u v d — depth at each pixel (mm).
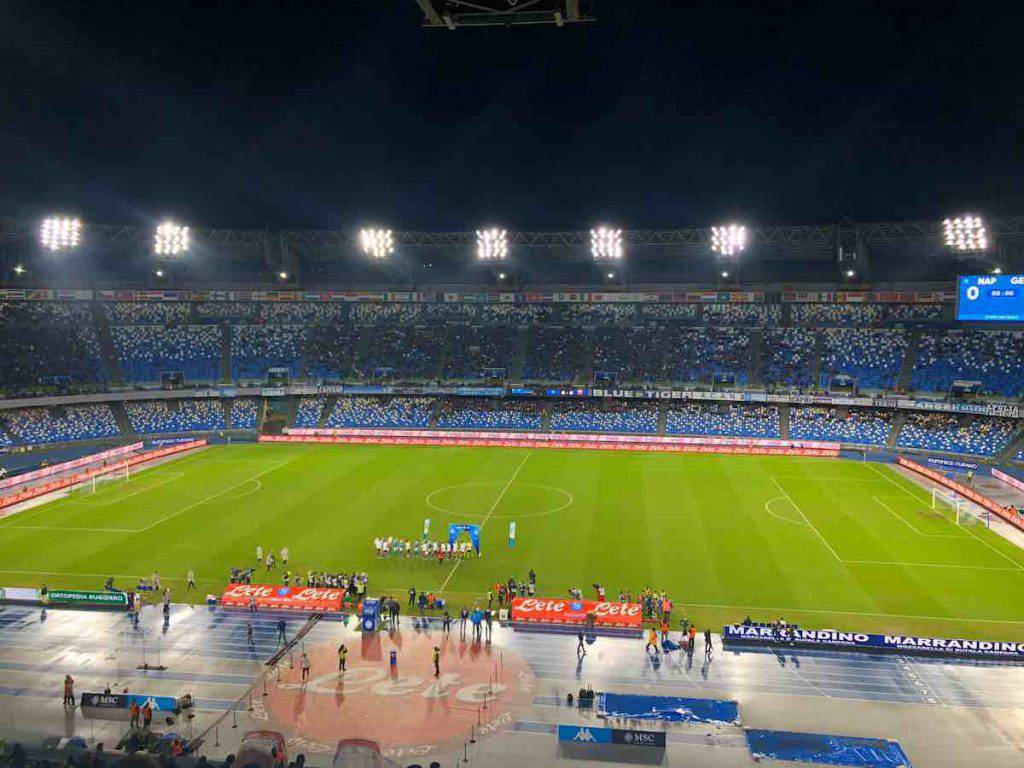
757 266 119750
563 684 36156
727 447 93625
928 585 48062
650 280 119188
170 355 109375
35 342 102625
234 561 52531
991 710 33750
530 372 109938
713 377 104812
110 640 40719
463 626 41688
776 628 40125
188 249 105688
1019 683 36219
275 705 34000
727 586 47812
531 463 86062
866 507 66625
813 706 34125
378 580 49250
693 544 55969
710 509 65688
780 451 92375
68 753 20859
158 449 91750
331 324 117938
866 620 43000
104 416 99375
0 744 20672
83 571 50625
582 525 60750
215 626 42562
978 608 44625
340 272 126125
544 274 122750
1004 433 86812
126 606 44625
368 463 85812
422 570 50906
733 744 31094
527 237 108438
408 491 72125
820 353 104875
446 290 117125
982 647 38469
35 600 45125
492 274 123438
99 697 33406
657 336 112750
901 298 103750
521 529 59812
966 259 104250
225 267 124500
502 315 119125
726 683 36250
